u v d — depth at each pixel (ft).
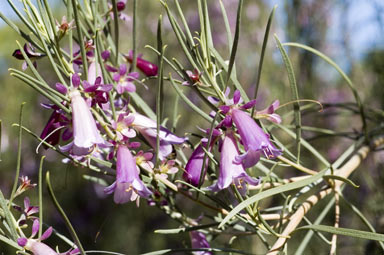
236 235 1.92
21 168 5.50
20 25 4.52
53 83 5.68
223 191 1.77
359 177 3.22
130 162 1.70
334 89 4.25
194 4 6.14
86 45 1.81
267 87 4.47
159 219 5.23
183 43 1.73
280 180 1.92
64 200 5.24
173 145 1.82
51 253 1.70
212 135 1.74
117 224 5.23
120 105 1.86
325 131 2.25
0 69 6.57
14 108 6.08
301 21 3.62
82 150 1.67
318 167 3.47
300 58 3.62
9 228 1.73
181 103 5.23
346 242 3.45
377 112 2.38
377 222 2.86
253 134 1.68
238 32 1.66
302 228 1.70
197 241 1.96
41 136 1.75
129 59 1.99
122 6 1.96
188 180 1.75
